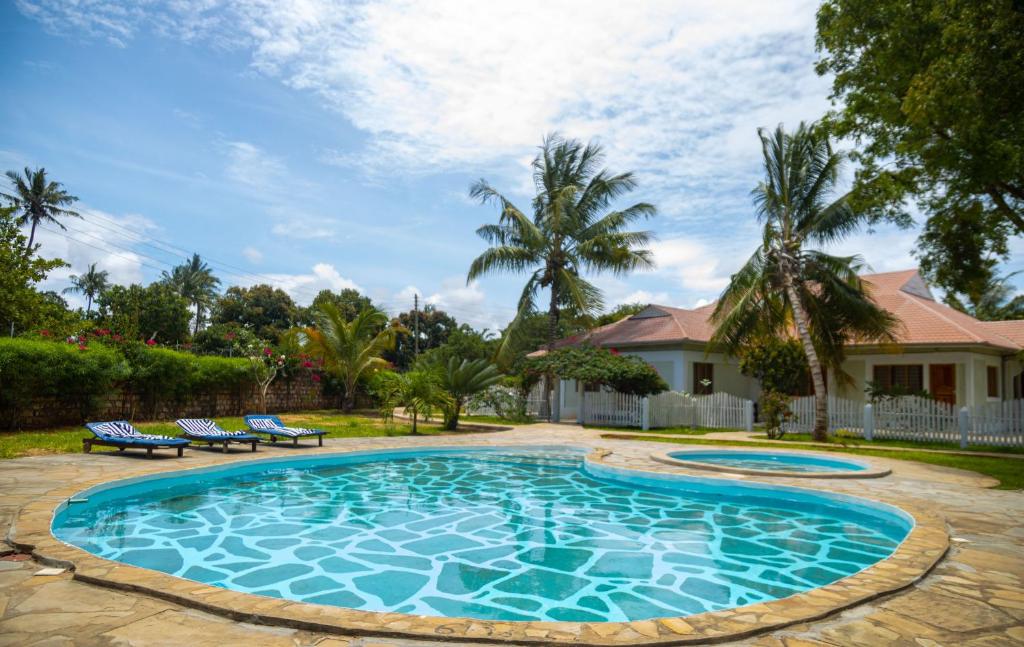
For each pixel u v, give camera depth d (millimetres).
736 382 26906
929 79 10781
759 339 21219
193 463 10594
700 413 22344
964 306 37156
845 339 19688
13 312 21281
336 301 52250
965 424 16547
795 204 18609
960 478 10672
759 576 6137
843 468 13000
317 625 3625
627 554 6902
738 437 18609
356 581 5805
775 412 18078
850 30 13406
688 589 5707
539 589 5672
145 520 7941
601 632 3646
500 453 15445
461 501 9781
